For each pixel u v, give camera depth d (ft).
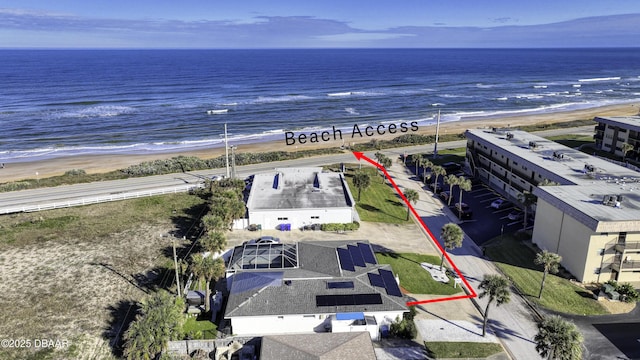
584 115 484.33
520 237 183.21
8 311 132.87
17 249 171.94
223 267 129.80
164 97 583.17
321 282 131.85
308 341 108.88
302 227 190.39
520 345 118.42
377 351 115.44
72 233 187.11
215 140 380.17
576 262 149.69
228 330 121.39
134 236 185.37
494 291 115.55
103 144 362.74
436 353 114.21
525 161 211.82
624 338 120.67
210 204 209.67
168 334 109.50
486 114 500.74
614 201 149.48
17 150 341.82
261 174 237.04
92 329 126.11
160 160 290.97
